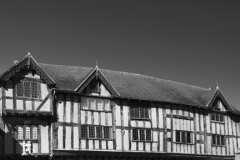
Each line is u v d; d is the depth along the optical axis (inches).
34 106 1037.8
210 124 1416.1
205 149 1375.5
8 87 1021.8
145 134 1226.6
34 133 1037.2
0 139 990.4
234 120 1518.2
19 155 1002.7
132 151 1184.8
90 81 1133.7
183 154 1300.4
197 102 1412.4
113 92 1173.1
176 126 1304.1
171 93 1385.3
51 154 1041.5
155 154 1232.2
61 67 1231.5
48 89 1069.1
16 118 1021.8
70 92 1090.7
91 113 1135.6
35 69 1051.9
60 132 1067.9
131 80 1343.5
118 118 1180.5
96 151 1117.7
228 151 1456.7
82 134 1109.1
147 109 1251.8
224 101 1471.5
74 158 1090.7
